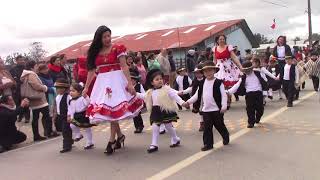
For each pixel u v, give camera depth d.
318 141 5.46
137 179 4.36
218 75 7.26
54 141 6.77
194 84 5.59
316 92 10.75
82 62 7.97
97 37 5.28
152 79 5.52
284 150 5.11
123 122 7.89
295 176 4.14
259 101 6.64
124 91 5.35
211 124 5.35
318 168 4.35
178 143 5.66
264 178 4.13
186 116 8.14
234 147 5.38
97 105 5.28
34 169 5.09
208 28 24.45
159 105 5.48
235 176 4.24
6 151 6.24
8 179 4.74
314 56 10.82
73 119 5.82
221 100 5.32
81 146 6.16
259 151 5.12
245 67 6.55
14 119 6.42
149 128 7.15
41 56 21.69
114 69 5.34
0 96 6.54
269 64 10.23
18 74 7.84
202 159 4.92
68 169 4.96
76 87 5.82
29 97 6.91
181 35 24.17
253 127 6.54
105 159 5.27
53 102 7.64
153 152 5.41
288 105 8.51
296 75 9.03
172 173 4.47
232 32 25.16
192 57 12.51
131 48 24.50
